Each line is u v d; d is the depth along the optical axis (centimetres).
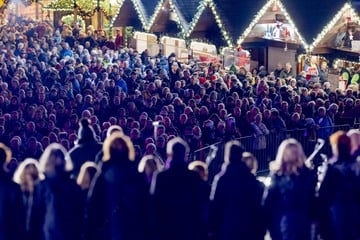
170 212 1408
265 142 2633
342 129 2806
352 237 1451
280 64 4125
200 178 1429
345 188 1452
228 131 2653
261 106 2942
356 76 3956
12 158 1980
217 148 2333
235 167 1427
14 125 2450
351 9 3794
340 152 1467
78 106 2877
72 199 1395
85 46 4522
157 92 3180
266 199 1441
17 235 1391
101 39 4806
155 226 1415
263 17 4244
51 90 2972
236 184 1419
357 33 3841
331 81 4012
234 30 4269
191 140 2547
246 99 2883
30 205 1397
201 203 1423
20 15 6650
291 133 2697
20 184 1407
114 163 1405
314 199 1449
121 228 1388
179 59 4578
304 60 4188
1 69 3388
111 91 3192
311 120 2761
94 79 3450
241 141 2569
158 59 3988
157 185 1412
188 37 4500
